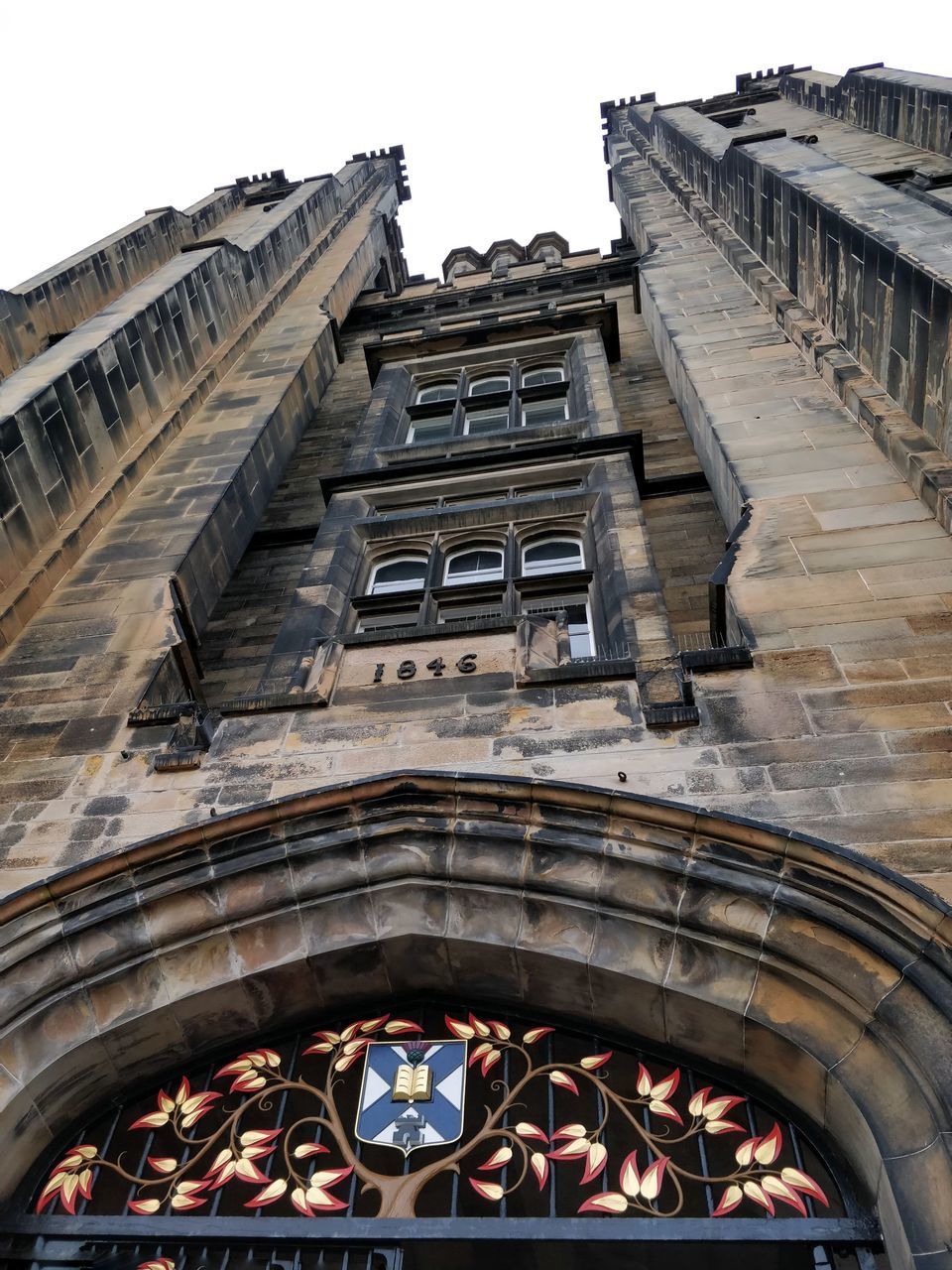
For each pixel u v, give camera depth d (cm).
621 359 1641
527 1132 538
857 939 511
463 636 786
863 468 883
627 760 638
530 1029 603
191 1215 527
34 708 802
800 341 1140
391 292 2494
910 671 662
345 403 1734
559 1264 536
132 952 596
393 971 611
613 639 817
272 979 599
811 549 797
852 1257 473
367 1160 632
